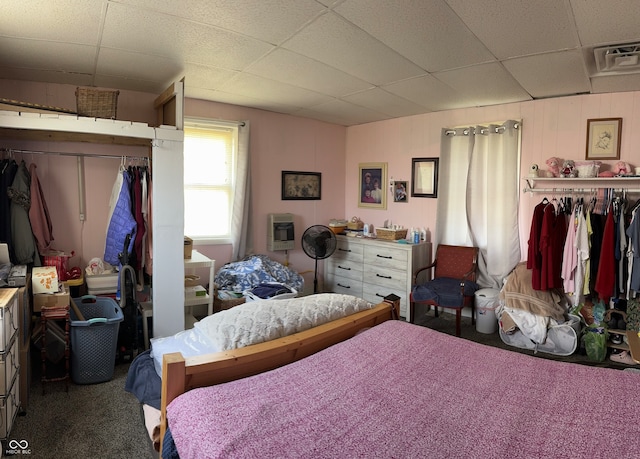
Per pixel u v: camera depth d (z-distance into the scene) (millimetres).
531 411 1431
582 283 3412
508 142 3961
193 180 4168
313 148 5105
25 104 2576
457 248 4371
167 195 3033
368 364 1772
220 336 1779
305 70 3047
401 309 4410
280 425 1293
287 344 1801
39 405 2482
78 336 2703
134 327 3117
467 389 1583
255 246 4625
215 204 4316
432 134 4602
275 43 2508
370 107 4316
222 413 1335
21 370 2404
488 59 2740
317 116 4852
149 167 3418
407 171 4859
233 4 1993
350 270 4953
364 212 5352
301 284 4277
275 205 4777
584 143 3645
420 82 3326
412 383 1620
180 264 3119
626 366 3162
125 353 3121
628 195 3441
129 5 1994
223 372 1635
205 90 3668
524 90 3520
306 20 2178
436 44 2486
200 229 4246
